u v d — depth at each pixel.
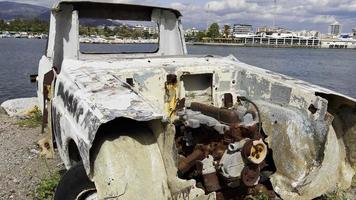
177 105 4.11
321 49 105.56
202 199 2.80
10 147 6.37
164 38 5.26
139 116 2.70
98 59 4.52
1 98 14.36
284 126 3.80
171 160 2.79
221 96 4.38
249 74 4.35
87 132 2.79
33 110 8.65
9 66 24.22
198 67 4.23
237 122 3.64
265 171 3.97
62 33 4.82
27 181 4.95
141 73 3.92
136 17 5.18
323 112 3.58
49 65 5.07
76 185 3.12
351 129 3.73
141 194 2.72
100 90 3.21
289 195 3.68
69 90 3.54
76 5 4.74
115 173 2.70
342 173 3.80
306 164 3.70
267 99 4.15
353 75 25.48
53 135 4.31
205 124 3.62
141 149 2.83
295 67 32.28
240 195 3.73
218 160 3.51
